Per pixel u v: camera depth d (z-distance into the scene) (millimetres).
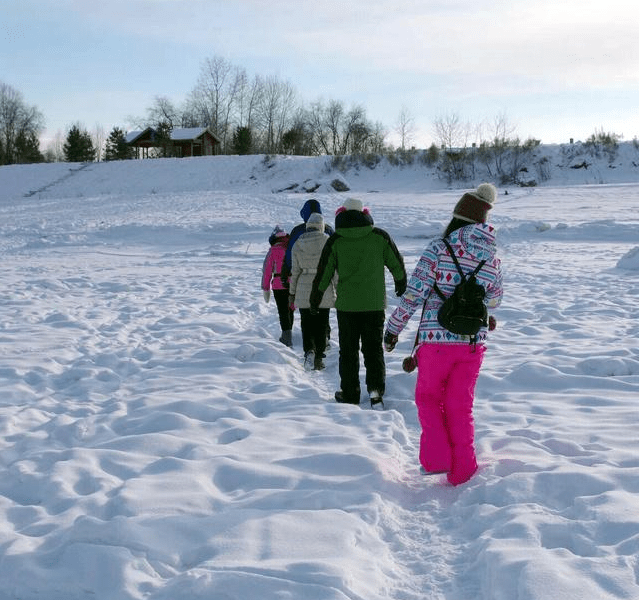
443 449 4438
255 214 36000
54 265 20547
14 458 4906
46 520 3723
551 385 6594
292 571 3047
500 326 9531
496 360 7555
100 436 5344
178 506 3836
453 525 3803
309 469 4508
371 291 6309
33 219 36375
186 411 5859
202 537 3465
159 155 89688
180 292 13789
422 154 65938
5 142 107688
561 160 62781
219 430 5398
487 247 4484
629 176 60125
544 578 2850
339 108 99000
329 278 6410
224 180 64125
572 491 3896
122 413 5867
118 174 66000
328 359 8148
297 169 65250
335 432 5297
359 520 3684
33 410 5930
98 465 4598
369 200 41906
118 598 2973
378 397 6309
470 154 64688
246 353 7941
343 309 6348
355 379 6391
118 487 4168
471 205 4531
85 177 65812
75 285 14797
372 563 3277
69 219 35438
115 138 98188
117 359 7703
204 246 27734
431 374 4504
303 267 7715
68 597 3049
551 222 28359
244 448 4914
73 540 3377
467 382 4504
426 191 54688
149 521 3568
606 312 10414
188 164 67250
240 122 102312
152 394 6426
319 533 3492
